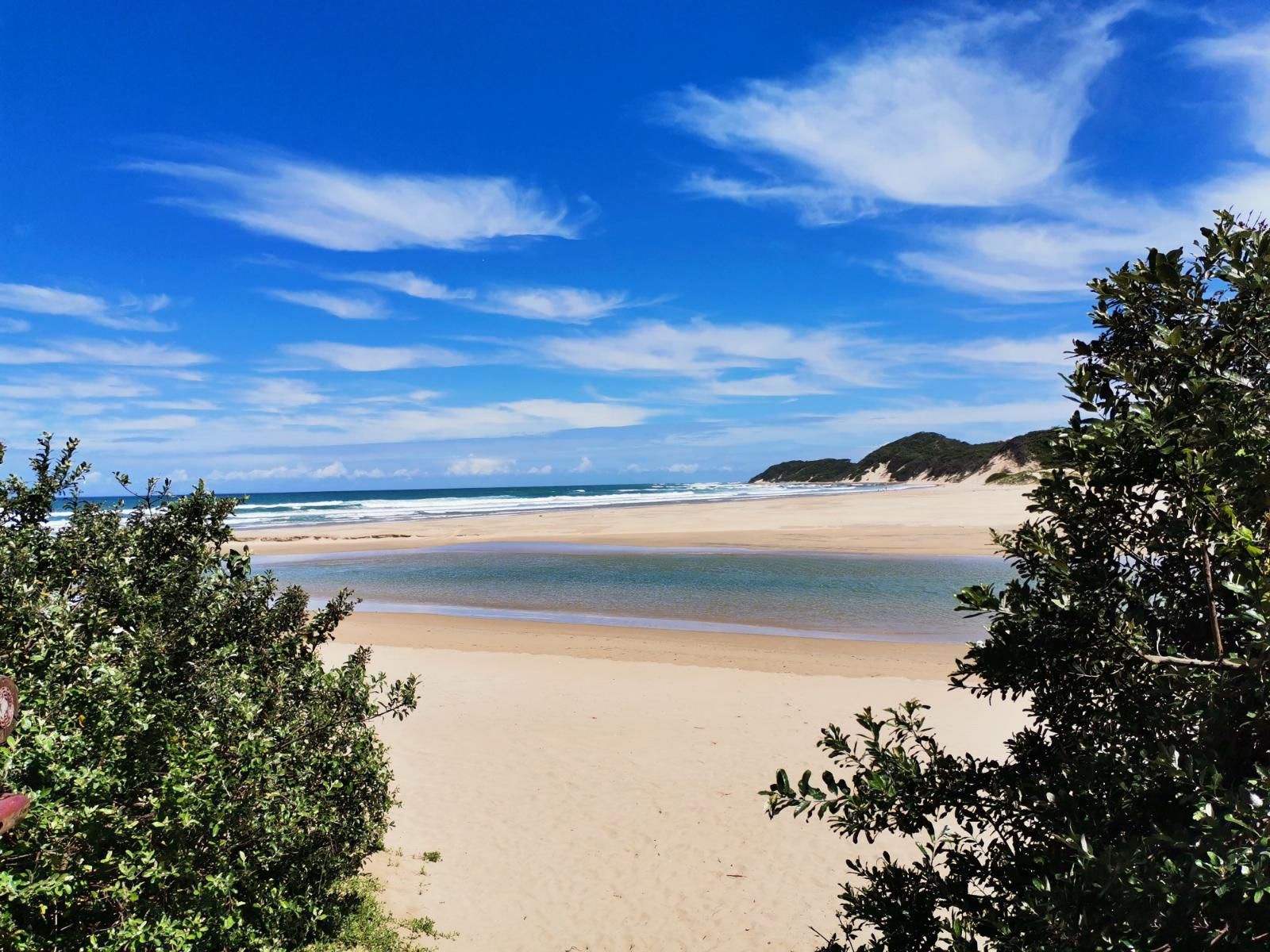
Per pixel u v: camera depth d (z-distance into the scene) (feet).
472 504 270.05
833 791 10.62
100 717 10.96
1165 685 8.37
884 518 150.41
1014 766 10.19
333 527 156.56
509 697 39.91
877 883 10.87
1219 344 8.65
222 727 13.04
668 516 174.91
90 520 16.57
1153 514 9.00
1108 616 8.88
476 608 66.95
